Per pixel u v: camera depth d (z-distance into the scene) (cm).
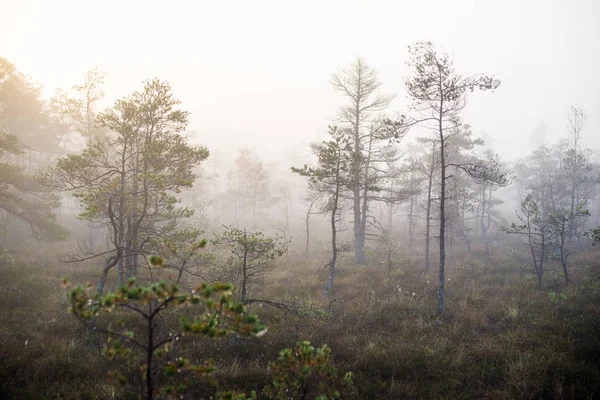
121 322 259
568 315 888
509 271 1705
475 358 675
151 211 1147
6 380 534
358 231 1920
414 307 1032
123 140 1123
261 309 937
